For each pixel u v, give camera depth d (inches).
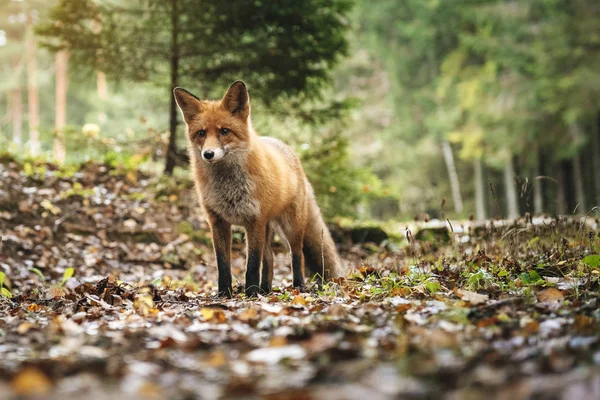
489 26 1113.4
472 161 1437.0
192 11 503.8
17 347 167.5
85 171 539.8
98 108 1275.8
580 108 976.9
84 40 506.9
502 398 106.6
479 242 379.2
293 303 245.0
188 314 225.0
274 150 328.8
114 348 163.6
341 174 540.7
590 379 110.8
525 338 152.3
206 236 503.5
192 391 117.3
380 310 205.0
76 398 110.0
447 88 1264.8
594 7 997.8
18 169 524.1
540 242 336.5
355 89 1662.2
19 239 429.4
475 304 209.6
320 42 525.7
